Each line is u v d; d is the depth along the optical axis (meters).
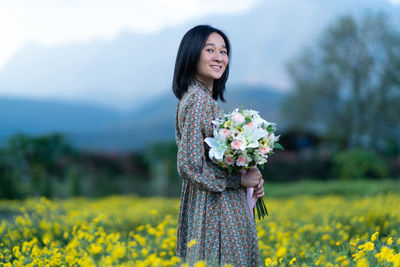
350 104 24.25
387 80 24.08
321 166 22.02
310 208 7.84
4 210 8.37
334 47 25.00
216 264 2.22
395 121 23.66
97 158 22.92
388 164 21.45
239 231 2.32
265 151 2.29
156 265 2.16
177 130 2.56
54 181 16.11
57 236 4.16
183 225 2.48
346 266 2.36
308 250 3.28
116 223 5.40
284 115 25.81
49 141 15.47
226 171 2.33
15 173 14.77
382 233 4.05
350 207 6.72
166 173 19.95
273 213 6.76
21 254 3.21
